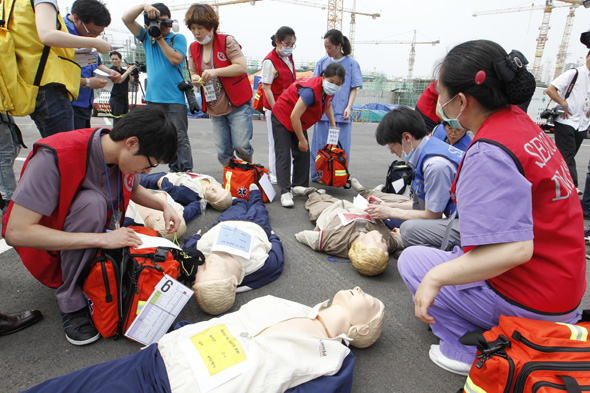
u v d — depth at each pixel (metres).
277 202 4.44
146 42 4.07
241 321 1.66
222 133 4.59
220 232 2.52
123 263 1.84
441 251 1.92
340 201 3.48
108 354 1.87
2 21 2.54
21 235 1.67
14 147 2.97
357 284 2.67
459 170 1.47
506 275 1.50
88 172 1.86
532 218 1.32
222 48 4.15
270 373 1.40
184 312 2.23
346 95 4.98
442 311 1.81
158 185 4.02
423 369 1.88
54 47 2.83
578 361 1.21
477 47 1.39
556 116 4.73
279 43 4.49
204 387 1.30
